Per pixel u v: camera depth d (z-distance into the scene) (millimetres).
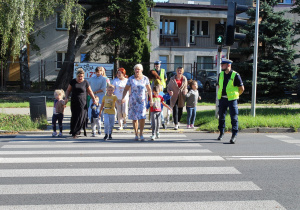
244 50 25062
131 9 28531
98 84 11117
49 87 29547
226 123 11773
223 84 9648
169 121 13836
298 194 5266
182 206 4730
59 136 10508
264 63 24188
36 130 11484
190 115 11969
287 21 24594
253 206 4754
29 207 4676
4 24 21359
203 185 5672
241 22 11664
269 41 24172
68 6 24875
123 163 7098
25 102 20891
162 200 4961
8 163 7070
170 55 33906
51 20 33938
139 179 5984
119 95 11531
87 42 30578
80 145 9078
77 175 6219
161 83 11984
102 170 6551
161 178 6051
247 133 11336
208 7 34562
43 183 5746
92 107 10367
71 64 27594
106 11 29750
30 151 8250
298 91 25156
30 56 33906
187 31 35000
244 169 6688
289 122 11953
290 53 24375
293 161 7371
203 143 9453
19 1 21234
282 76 24094
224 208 4668
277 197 5125
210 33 37062
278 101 23766
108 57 31125
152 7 32000
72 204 4789
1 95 24828
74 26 28109
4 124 11695
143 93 9719
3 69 27406
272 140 9992
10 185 5633
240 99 24047
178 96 11727
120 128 11609
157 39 33750
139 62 27906
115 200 4953
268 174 6352
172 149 8562
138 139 9914
